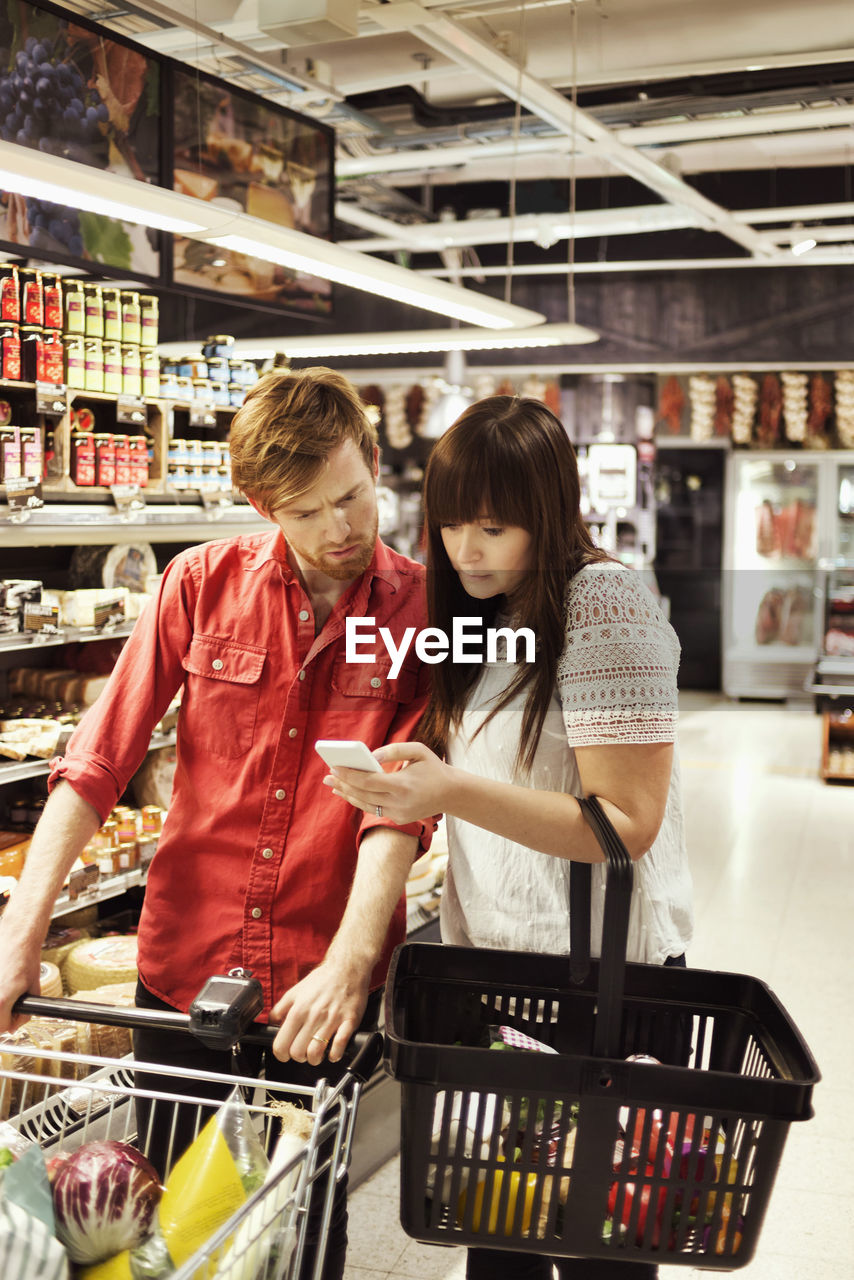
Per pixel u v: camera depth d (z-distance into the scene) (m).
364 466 1.56
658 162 7.75
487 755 1.54
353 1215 2.83
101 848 3.53
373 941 1.46
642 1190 1.07
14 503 3.30
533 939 1.57
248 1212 1.06
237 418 1.55
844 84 6.08
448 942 1.73
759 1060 1.25
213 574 1.73
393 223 9.25
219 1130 1.19
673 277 11.16
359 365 12.07
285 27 4.17
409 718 1.70
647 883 1.58
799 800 7.82
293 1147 1.17
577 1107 1.10
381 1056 1.34
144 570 4.04
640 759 1.33
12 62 3.52
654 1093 1.03
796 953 4.79
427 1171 1.08
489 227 9.18
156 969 1.74
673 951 1.61
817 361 11.08
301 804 1.70
